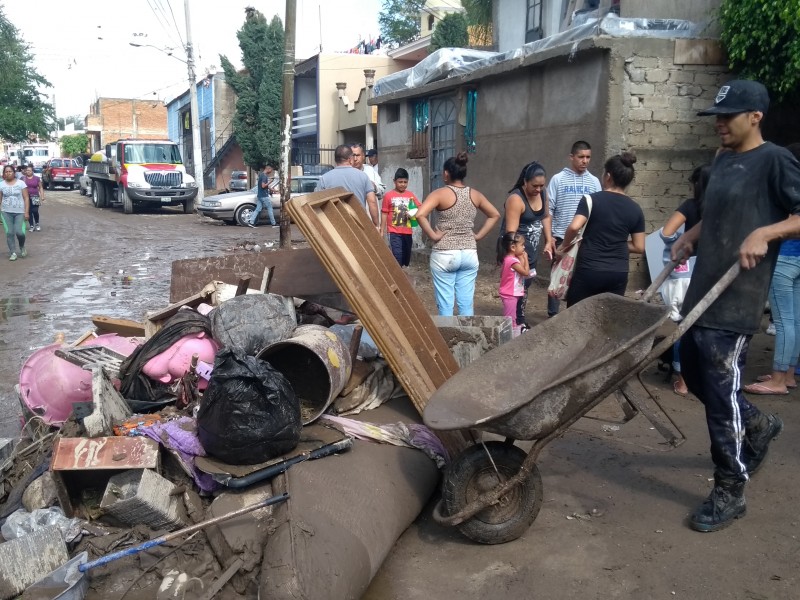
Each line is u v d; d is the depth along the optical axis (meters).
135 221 24.22
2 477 3.95
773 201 3.42
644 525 3.71
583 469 4.38
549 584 3.24
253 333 4.40
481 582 3.28
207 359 4.38
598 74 9.45
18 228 14.51
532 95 10.96
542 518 3.81
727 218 3.48
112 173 28.33
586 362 3.61
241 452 3.50
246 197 22.48
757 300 3.46
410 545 3.61
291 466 3.55
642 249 5.43
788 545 3.47
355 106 25.55
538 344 3.74
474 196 6.34
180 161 28.23
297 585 2.78
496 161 12.09
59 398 4.34
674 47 9.31
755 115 3.44
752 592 3.13
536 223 6.91
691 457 4.50
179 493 3.51
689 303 3.65
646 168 9.51
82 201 35.97
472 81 12.41
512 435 3.20
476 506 3.34
